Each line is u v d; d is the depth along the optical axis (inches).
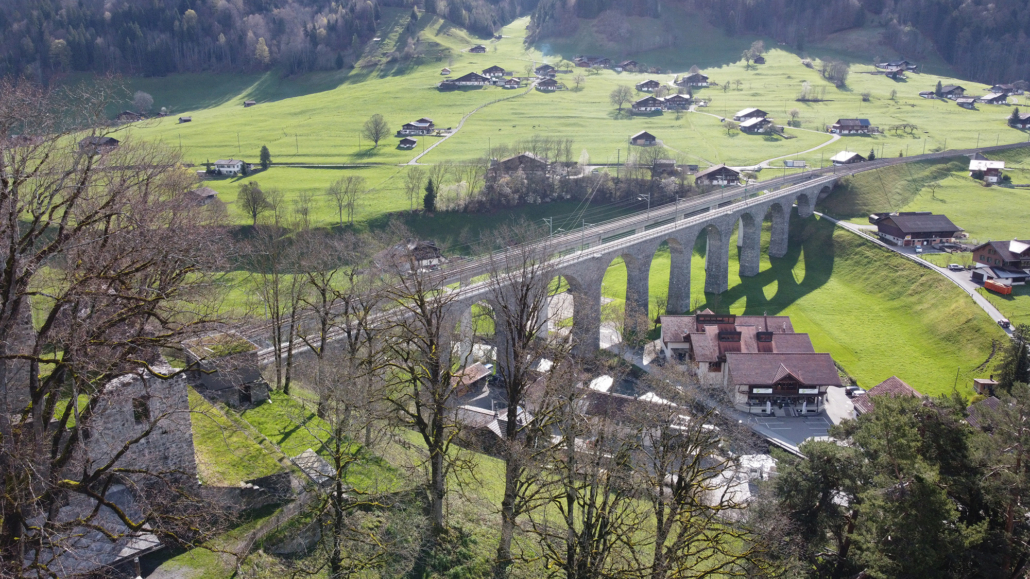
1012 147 6855.3
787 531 1705.2
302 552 1390.3
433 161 6692.9
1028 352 2940.5
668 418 1576.0
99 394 1021.2
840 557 1850.4
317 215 5036.9
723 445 1902.1
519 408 2315.5
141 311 1064.2
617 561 1422.2
